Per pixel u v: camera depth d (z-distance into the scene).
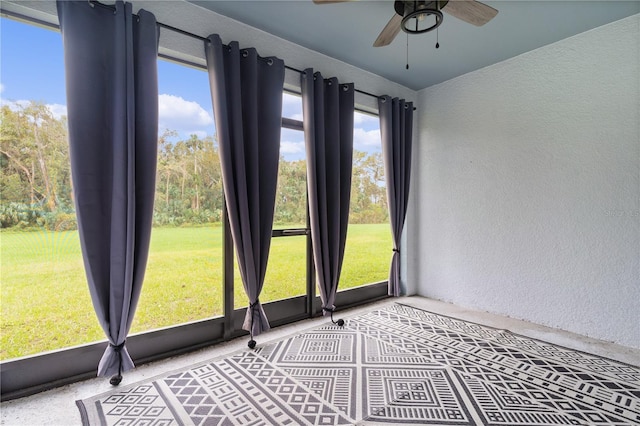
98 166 1.81
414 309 3.29
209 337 2.46
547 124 2.77
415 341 2.50
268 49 2.58
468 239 3.35
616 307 2.44
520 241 2.96
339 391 1.82
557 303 2.74
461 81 3.38
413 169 3.80
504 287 3.07
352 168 3.18
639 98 2.31
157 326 2.27
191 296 2.41
